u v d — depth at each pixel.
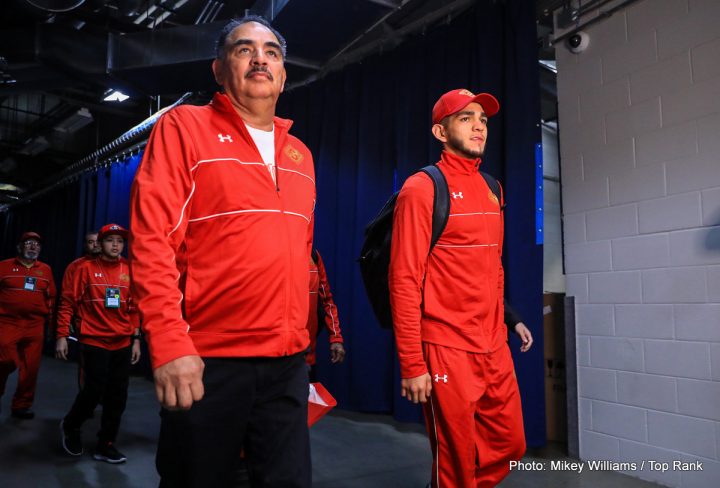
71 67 4.64
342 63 4.71
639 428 2.81
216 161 1.20
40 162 9.77
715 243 2.54
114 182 7.52
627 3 2.98
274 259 1.21
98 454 3.17
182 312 1.18
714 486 2.47
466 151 1.98
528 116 3.25
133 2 4.54
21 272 4.35
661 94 2.81
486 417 1.95
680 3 2.74
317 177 4.77
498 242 2.04
